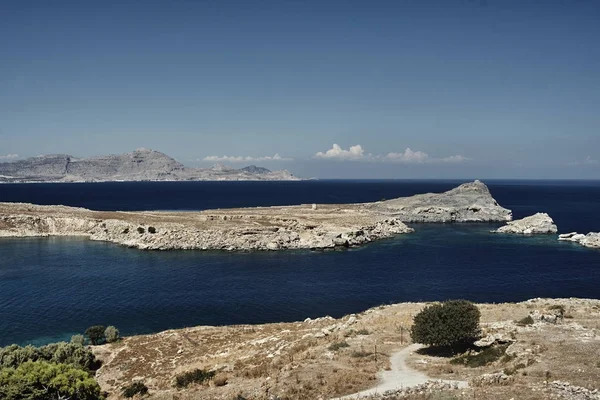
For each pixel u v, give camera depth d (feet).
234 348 147.13
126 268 301.02
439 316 116.78
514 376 85.81
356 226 438.81
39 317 199.52
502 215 606.14
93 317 200.44
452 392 78.48
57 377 95.50
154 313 206.90
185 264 315.99
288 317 203.00
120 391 120.98
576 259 335.47
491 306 171.83
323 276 279.69
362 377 93.97
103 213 515.50
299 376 97.81
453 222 597.11
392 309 175.32
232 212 530.68
